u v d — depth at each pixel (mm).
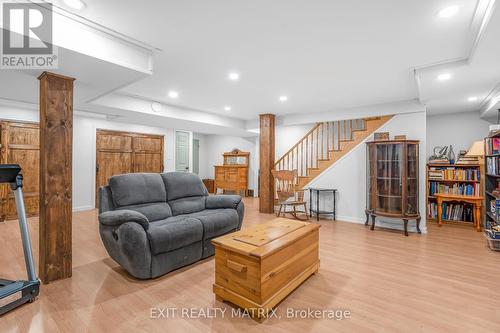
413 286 2297
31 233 3867
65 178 2400
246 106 5020
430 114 5121
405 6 1808
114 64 2270
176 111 5043
